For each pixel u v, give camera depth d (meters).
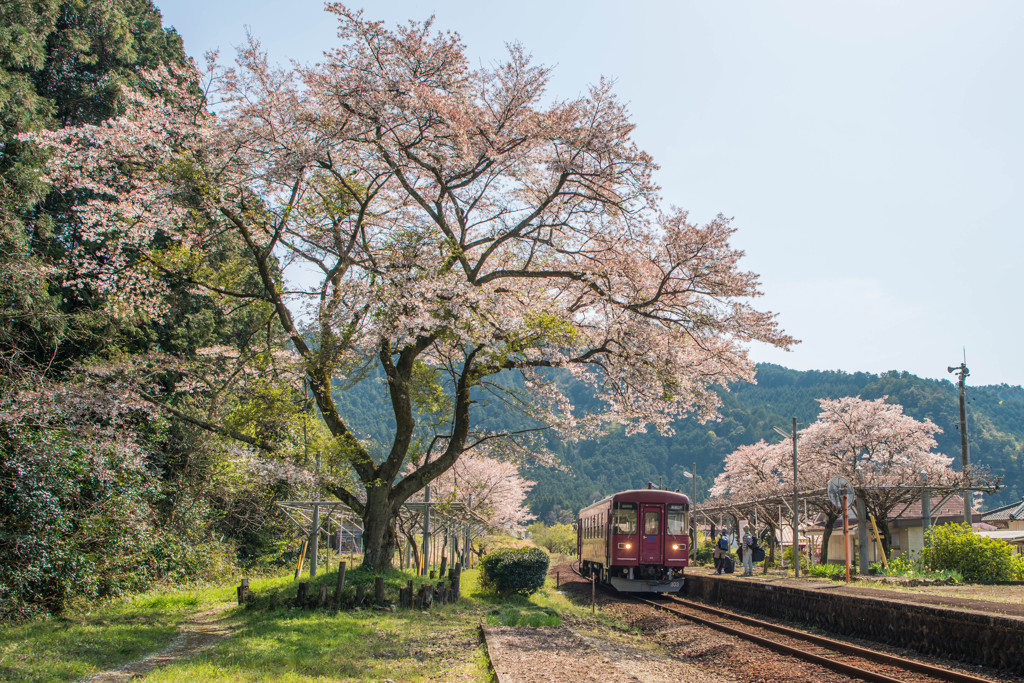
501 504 32.69
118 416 15.50
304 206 14.91
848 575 16.89
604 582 24.50
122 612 14.11
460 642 10.53
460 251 15.53
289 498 21.97
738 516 34.38
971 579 17.80
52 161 14.80
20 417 12.62
